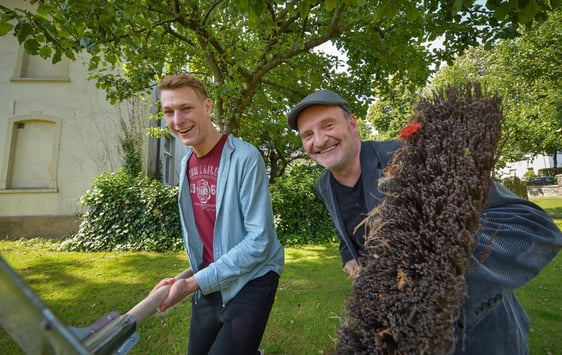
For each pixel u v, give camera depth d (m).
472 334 1.02
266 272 1.58
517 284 0.91
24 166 8.11
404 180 0.86
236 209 1.60
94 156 8.20
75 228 7.76
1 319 0.45
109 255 6.09
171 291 1.24
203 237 1.79
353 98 6.61
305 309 3.33
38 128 8.27
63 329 0.46
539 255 0.95
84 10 2.41
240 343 1.40
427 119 0.93
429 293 0.70
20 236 7.62
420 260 0.74
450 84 1.03
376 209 0.91
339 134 1.38
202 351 1.70
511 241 0.90
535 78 10.75
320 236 7.45
